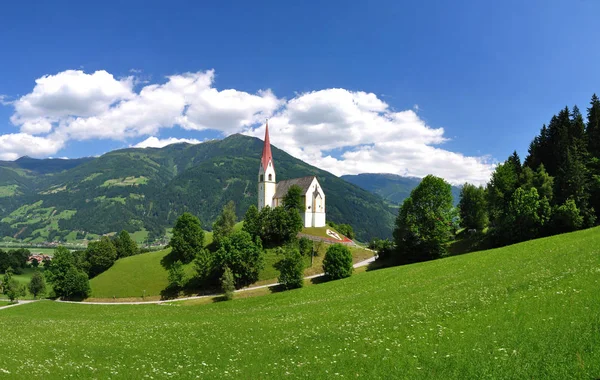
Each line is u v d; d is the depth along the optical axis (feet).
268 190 470.39
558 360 53.47
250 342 102.47
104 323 182.39
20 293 407.64
